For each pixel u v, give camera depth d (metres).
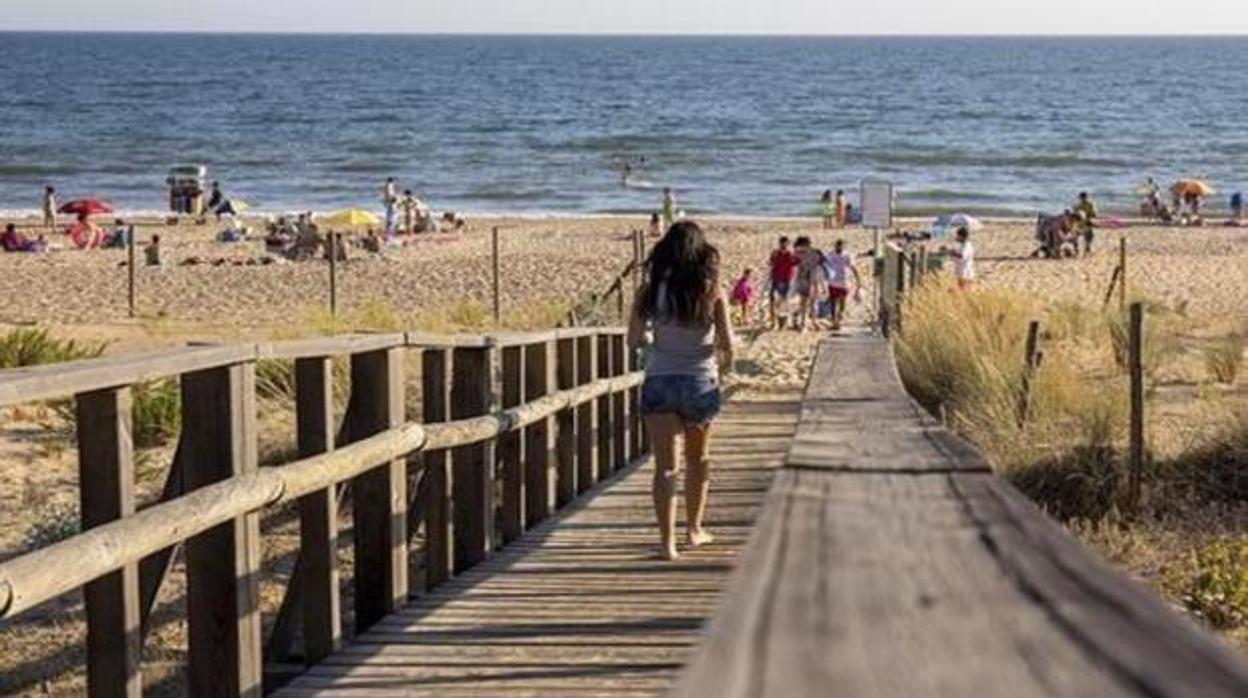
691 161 174.75
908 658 3.38
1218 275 82.94
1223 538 23.05
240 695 12.65
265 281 78.81
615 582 17.56
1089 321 48.28
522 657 14.22
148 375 11.20
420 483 19.95
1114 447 27.81
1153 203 121.88
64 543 10.12
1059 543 4.62
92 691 11.36
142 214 124.75
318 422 14.41
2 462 27.03
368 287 76.81
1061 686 3.15
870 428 8.80
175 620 18.45
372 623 16.09
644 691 13.02
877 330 52.19
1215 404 34.06
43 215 118.69
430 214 114.12
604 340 29.41
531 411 21.59
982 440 28.81
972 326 37.81
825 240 98.06
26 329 45.59
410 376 36.09
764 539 4.71
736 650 3.45
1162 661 3.23
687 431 19.25
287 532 23.19
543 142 196.12
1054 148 194.38
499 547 20.70
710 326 18.91
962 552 4.47
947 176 162.62
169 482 12.77
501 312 64.81
